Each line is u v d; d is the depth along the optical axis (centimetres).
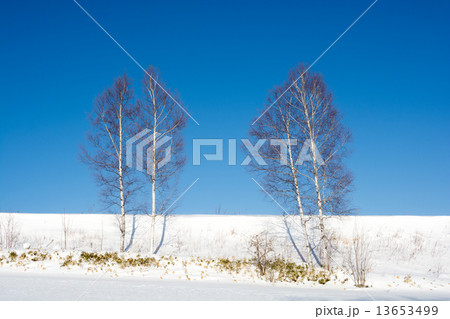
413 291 1405
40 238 2398
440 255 2234
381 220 2905
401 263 2058
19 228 2572
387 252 2256
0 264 1611
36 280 1228
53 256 1747
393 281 1575
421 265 2044
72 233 2522
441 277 1795
